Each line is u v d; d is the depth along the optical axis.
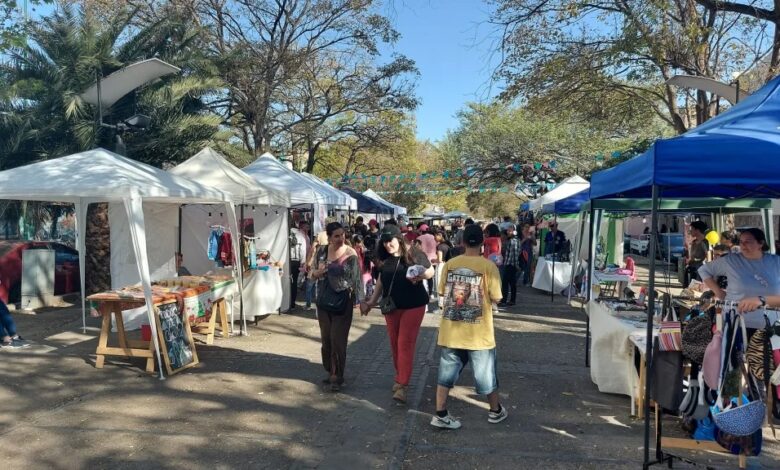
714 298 4.69
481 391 4.92
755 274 4.34
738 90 9.65
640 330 5.32
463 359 4.99
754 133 3.69
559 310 11.55
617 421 5.19
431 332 9.19
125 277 8.62
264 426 4.97
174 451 4.43
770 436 4.85
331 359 6.01
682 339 4.25
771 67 11.98
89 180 6.36
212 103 21.48
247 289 9.45
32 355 7.19
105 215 11.96
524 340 8.66
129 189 6.26
